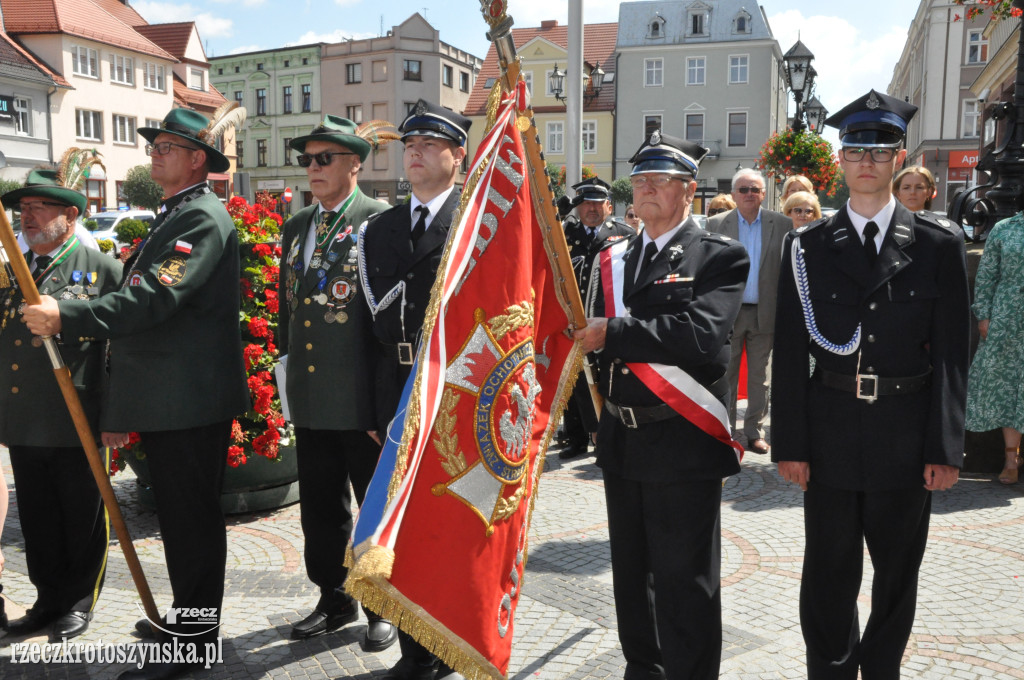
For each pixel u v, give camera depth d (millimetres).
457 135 3268
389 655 3449
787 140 14641
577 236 5957
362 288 3359
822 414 2812
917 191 5695
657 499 2768
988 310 5480
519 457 2365
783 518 4988
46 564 3682
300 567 4359
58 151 36500
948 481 2682
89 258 3904
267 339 5215
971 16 9641
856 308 2742
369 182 50844
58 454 3652
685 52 46219
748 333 6469
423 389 2012
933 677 3188
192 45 46281
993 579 4074
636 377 2764
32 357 3631
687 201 2877
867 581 4078
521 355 2375
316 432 3666
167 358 3289
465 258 2172
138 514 5148
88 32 37594
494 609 2230
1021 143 6211
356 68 53062
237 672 3312
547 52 46781
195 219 3311
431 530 2170
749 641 3492
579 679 3217
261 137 56062
